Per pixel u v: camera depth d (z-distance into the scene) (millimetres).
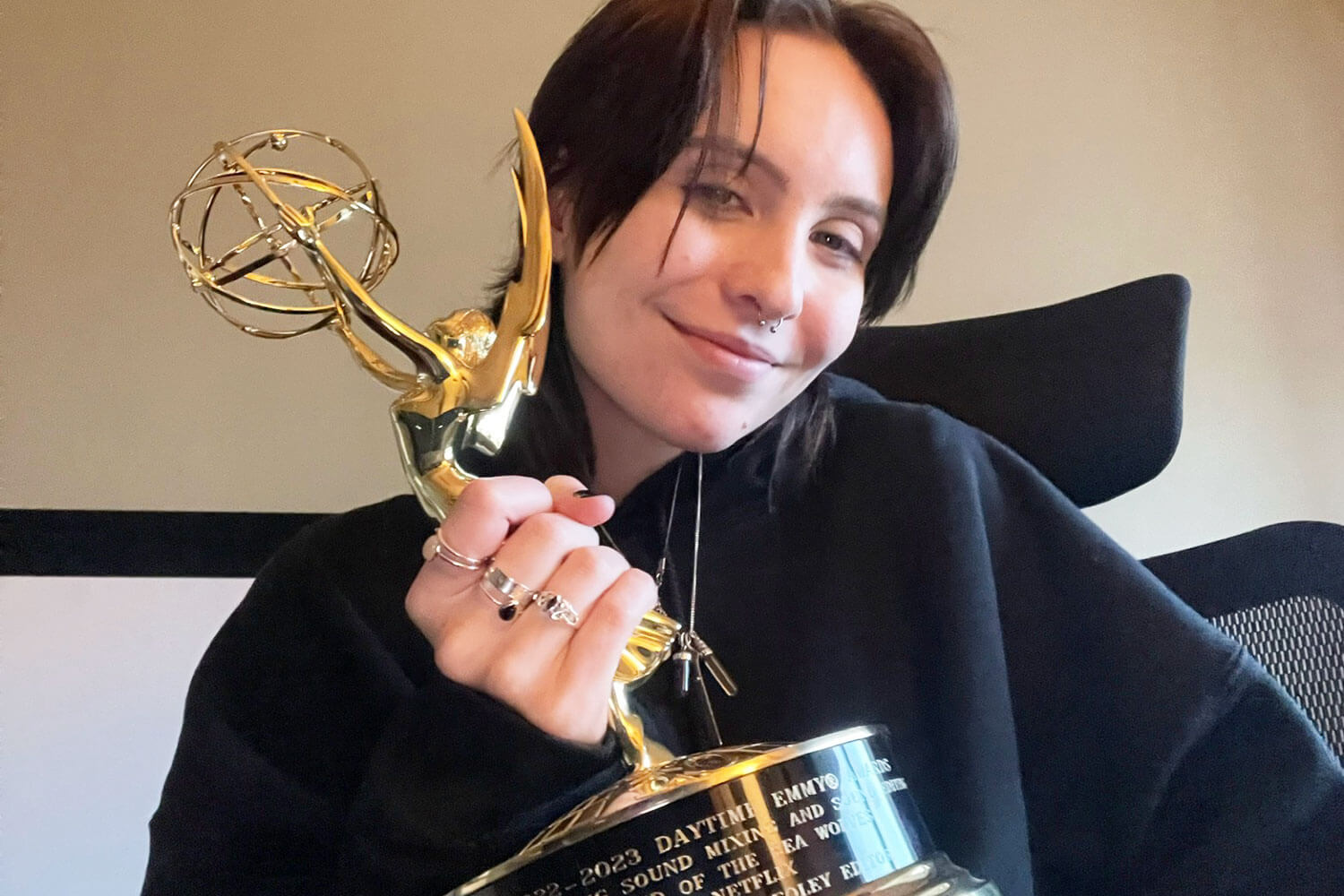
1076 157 1174
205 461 953
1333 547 661
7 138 1029
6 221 1002
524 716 344
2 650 765
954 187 1134
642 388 472
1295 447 1156
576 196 485
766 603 591
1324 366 1188
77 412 957
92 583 809
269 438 963
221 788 571
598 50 477
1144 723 528
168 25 1077
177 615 815
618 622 345
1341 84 1273
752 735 550
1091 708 549
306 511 944
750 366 459
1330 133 1257
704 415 465
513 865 312
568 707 343
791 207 449
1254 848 490
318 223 387
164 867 561
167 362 977
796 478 618
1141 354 723
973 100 1163
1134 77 1212
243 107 1061
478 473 587
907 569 585
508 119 1088
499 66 1101
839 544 602
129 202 1021
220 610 828
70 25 1067
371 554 630
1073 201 1159
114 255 1004
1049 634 576
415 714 368
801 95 446
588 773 350
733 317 449
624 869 302
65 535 838
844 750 346
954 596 558
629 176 451
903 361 790
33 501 921
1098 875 534
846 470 626
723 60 440
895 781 362
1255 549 676
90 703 762
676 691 521
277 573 650
